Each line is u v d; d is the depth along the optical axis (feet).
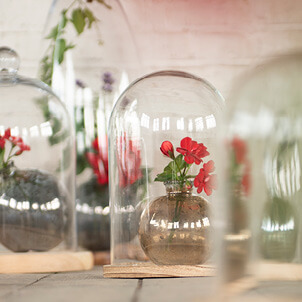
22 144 4.15
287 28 5.53
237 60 5.50
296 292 1.68
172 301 1.78
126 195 3.31
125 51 4.92
